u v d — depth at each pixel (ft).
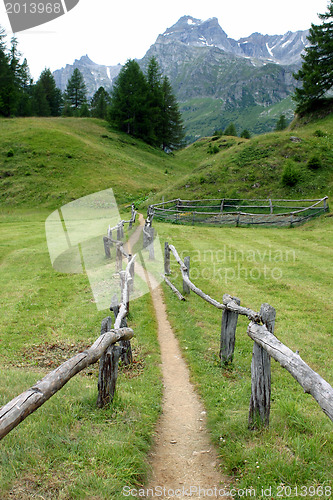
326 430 12.59
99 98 315.78
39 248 54.34
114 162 166.61
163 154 221.25
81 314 27.61
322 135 121.19
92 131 214.90
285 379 17.76
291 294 32.94
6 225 89.10
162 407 15.15
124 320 17.87
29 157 151.53
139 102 225.15
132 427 12.57
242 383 16.89
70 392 14.76
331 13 152.35
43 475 9.53
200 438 13.01
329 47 149.89
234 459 11.19
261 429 12.44
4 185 130.31
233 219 79.77
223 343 19.01
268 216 77.36
